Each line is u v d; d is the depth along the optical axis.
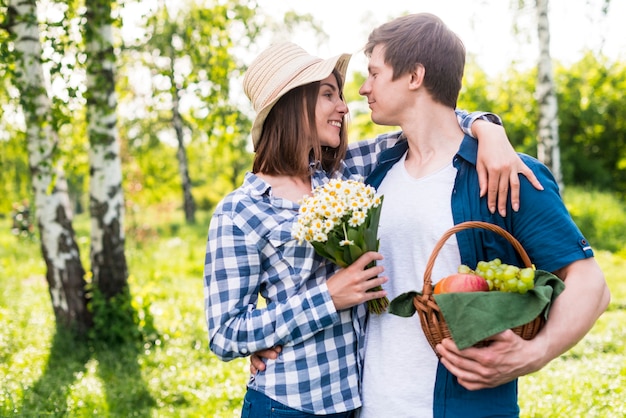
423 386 1.92
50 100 5.89
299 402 2.02
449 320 1.63
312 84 2.21
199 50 6.54
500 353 1.63
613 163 21.83
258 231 2.06
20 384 4.64
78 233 19.05
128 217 19.91
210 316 2.07
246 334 2.00
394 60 2.05
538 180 1.88
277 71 2.21
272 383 2.04
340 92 2.35
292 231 1.90
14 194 12.91
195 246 14.48
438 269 1.96
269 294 2.13
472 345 1.64
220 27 6.48
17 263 13.05
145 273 10.55
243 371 5.02
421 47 2.02
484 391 1.86
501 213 1.86
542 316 1.68
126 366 5.32
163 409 4.38
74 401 4.39
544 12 8.62
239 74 6.87
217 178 31.28
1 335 6.09
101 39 5.71
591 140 21.89
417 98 2.06
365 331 2.12
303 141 2.20
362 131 18.72
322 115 2.23
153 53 8.23
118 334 6.14
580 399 4.00
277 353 2.05
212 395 4.52
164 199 21.95
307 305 1.95
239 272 2.05
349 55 2.30
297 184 2.23
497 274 1.69
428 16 2.10
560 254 1.79
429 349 1.93
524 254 1.77
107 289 6.27
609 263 9.81
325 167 2.38
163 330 6.38
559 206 1.85
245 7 6.70
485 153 1.89
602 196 15.32
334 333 2.06
